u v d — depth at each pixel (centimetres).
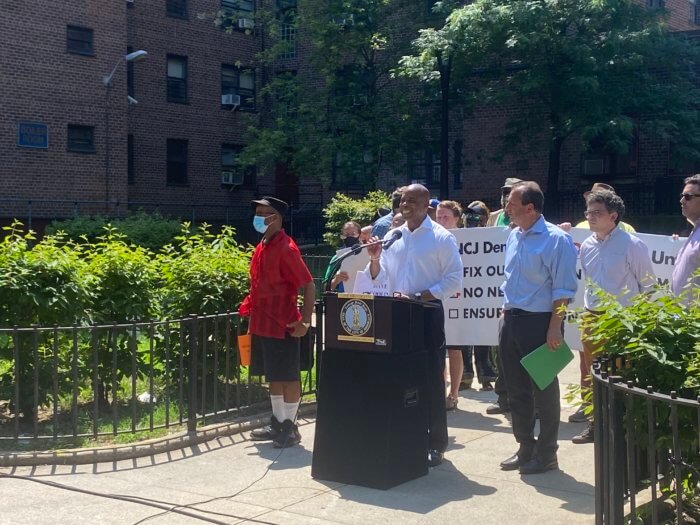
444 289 642
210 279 824
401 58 2433
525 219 608
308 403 833
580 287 835
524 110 2319
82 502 564
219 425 751
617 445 436
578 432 745
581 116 2066
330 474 607
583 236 834
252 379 851
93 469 643
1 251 745
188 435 716
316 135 2608
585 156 2373
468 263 841
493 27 2041
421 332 612
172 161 2950
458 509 547
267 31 2925
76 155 2447
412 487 593
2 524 521
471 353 934
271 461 664
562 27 2086
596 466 461
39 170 2372
